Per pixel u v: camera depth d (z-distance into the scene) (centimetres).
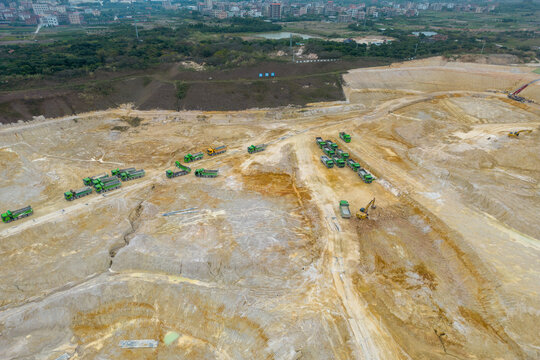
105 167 6259
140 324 3641
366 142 7238
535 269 3978
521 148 6512
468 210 5062
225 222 4766
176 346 3428
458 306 3728
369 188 5712
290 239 4506
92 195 5403
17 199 5203
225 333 3484
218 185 5712
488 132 7438
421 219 4947
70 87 8450
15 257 4209
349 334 3384
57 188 5534
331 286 3894
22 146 6625
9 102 7456
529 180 5641
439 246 4516
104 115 8106
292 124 8169
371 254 4372
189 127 7869
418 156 6512
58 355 3366
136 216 5044
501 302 3628
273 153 6800
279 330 3372
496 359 3186
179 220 4806
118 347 3425
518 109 8700
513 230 4619
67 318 3628
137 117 8150
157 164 6419
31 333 3519
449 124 7894
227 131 7738
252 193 5497
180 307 3725
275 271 4044
